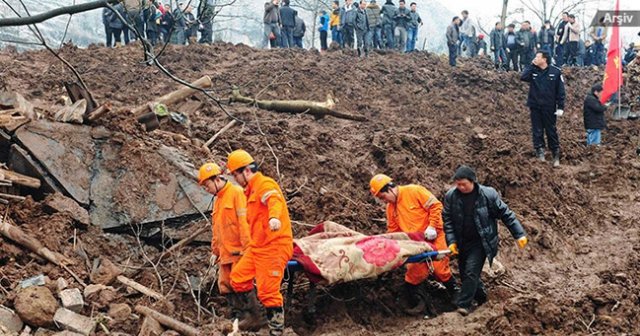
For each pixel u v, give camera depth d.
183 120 11.05
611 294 8.28
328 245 7.74
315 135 12.80
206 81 12.65
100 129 9.12
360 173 11.28
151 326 6.98
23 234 7.71
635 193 12.73
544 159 13.43
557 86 13.12
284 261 7.17
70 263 7.82
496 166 11.94
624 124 16.50
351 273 7.62
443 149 12.66
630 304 8.20
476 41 24.89
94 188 8.77
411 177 11.34
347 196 10.52
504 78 18.77
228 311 7.85
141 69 16.16
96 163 8.94
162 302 7.57
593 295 8.28
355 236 8.04
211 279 8.15
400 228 8.33
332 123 14.30
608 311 8.12
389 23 21.42
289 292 7.80
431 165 12.33
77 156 8.89
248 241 7.14
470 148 12.85
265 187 7.14
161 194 8.86
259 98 15.53
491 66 22.72
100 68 15.85
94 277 7.82
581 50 24.56
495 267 9.14
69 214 8.36
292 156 11.23
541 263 10.07
